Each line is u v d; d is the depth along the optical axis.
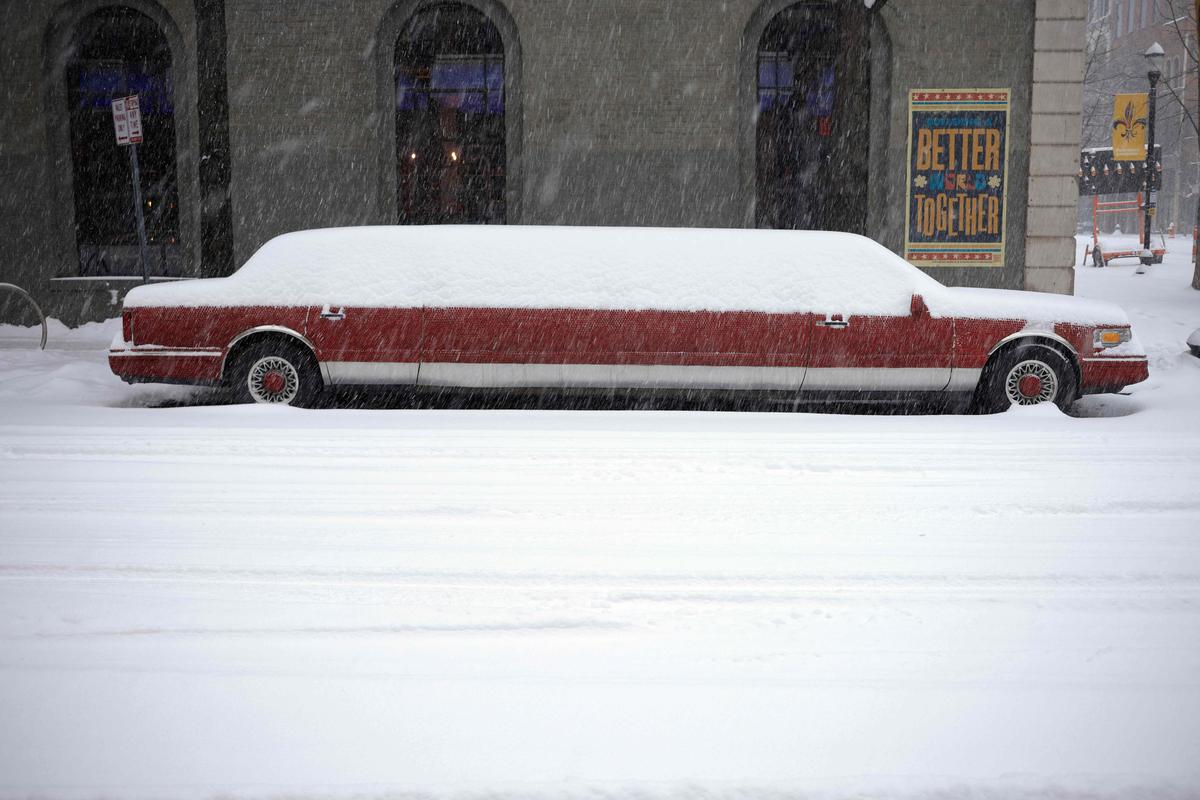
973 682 3.49
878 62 14.63
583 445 6.97
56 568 4.64
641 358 8.67
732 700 3.34
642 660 3.66
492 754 2.98
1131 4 61.19
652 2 14.62
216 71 11.55
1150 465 6.50
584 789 2.78
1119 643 3.83
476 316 8.70
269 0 14.76
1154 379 10.34
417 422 7.75
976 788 2.80
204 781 2.84
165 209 15.50
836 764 2.93
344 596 4.30
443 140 15.30
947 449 6.91
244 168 15.01
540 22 14.70
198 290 8.83
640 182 14.90
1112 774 2.89
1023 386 8.72
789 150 15.22
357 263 8.88
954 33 14.54
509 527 5.23
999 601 4.26
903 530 5.20
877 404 9.46
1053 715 3.25
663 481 6.10
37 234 15.12
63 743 3.06
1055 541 5.04
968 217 14.85
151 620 4.04
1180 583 4.48
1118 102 28.23
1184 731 3.15
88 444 7.00
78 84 15.20
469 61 15.14
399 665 3.61
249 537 5.07
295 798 2.75
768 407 9.27
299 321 8.73
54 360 11.97
